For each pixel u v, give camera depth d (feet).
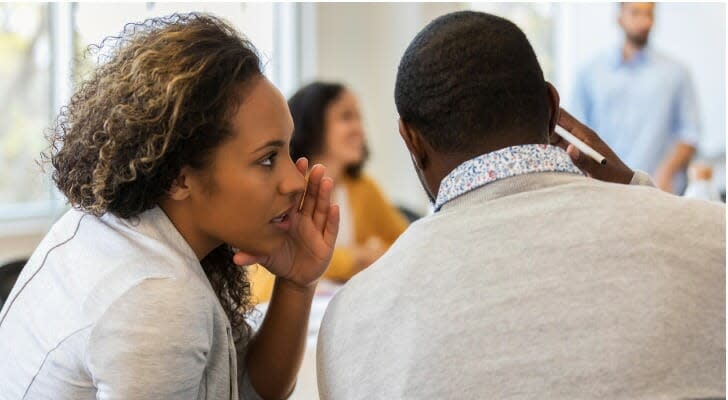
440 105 2.84
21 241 9.67
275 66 11.35
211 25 2.94
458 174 2.88
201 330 2.81
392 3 11.87
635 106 12.00
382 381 2.72
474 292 2.65
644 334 2.47
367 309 2.86
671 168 11.94
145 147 2.76
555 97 3.05
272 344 3.70
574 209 2.69
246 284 3.71
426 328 2.67
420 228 2.89
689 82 11.98
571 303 2.55
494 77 2.79
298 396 4.45
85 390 2.83
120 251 2.88
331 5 11.51
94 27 7.03
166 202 3.01
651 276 2.54
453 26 2.87
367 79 12.05
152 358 2.66
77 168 2.94
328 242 3.54
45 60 9.86
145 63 2.79
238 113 2.82
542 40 14.06
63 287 2.94
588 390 2.46
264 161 2.95
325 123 8.07
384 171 12.26
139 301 2.71
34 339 2.94
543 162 2.84
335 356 2.90
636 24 11.78
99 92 2.88
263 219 2.99
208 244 3.14
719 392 2.45
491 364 2.56
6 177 9.77
